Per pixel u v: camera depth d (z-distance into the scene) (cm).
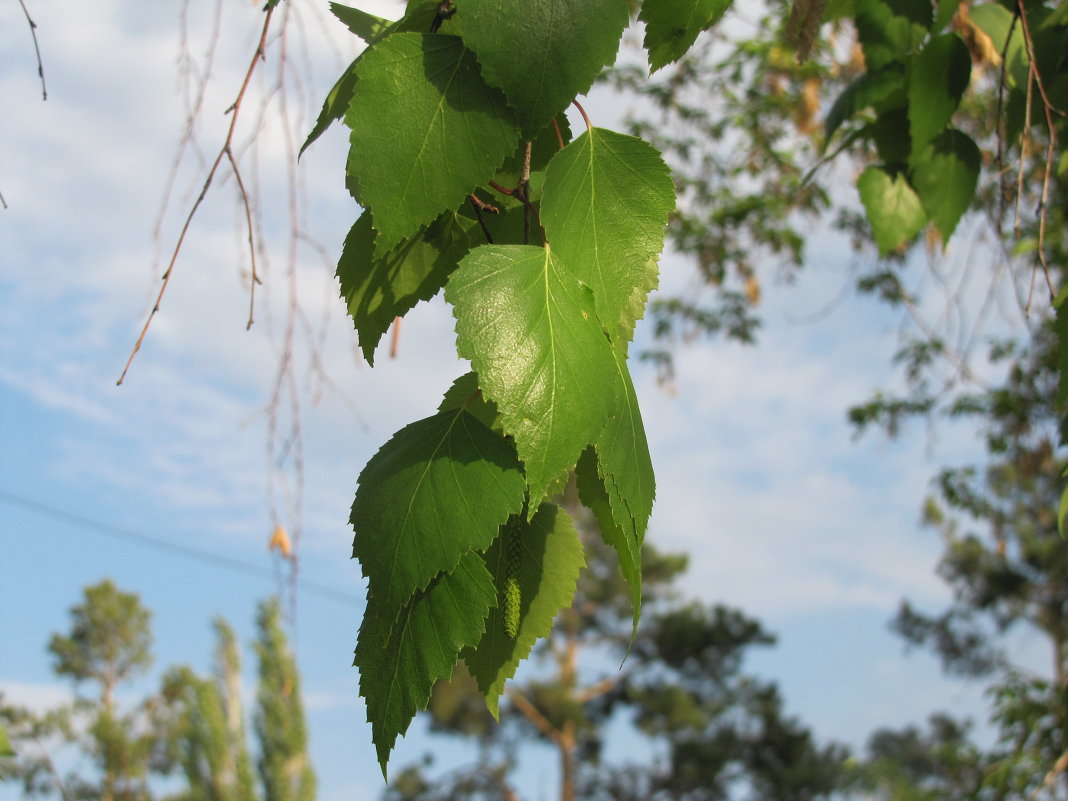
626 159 42
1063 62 68
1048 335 190
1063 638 541
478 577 39
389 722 39
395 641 39
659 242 41
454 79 41
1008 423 232
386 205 41
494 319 39
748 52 252
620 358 41
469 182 41
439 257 45
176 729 546
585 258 41
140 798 533
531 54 41
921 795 228
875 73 65
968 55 63
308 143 44
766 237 270
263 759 533
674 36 46
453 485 39
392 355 50
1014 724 179
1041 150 119
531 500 38
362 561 39
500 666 44
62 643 549
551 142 45
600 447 39
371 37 48
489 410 42
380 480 40
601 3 41
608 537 42
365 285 45
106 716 531
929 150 64
